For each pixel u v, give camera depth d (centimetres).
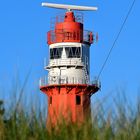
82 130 1845
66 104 1992
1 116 1905
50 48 17625
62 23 17550
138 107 1878
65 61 17300
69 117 1933
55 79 17200
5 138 1878
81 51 17438
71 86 17075
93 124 1866
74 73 17250
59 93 17225
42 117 1914
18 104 1909
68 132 1859
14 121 1886
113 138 1831
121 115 1872
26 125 1878
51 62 17500
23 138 1853
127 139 1827
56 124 1897
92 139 1820
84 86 17100
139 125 1853
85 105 2044
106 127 1844
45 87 17388
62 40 17400
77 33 17450
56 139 1852
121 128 1852
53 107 1984
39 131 1869
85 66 17400
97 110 1906
